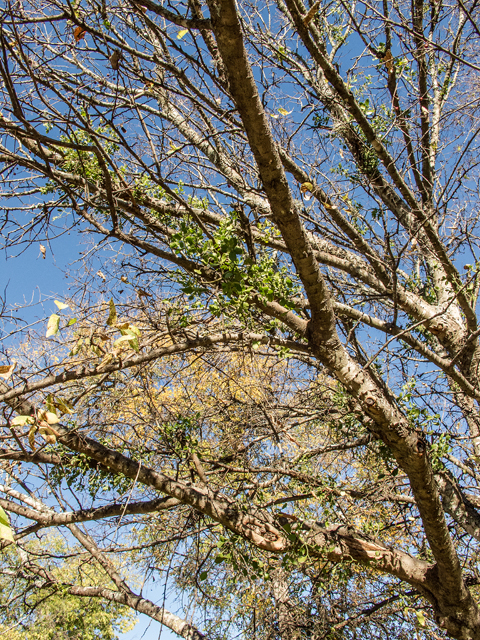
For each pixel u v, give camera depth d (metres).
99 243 4.33
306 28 4.46
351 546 4.66
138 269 4.32
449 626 4.59
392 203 6.19
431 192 5.94
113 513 4.57
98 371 3.56
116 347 3.12
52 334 2.82
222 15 2.90
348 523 4.81
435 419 5.26
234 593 5.91
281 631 5.58
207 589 5.93
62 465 4.75
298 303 4.40
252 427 5.75
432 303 6.37
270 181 3.52
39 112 3.50
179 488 4.48
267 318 4.56
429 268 6.68
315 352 4.23
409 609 4.95
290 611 5.66
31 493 4.55
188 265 3.98
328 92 6.03
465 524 5.52
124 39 4.63
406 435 4.05
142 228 4.57
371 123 6.00
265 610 5.76
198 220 3.89
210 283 3.85
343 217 5.18
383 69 6.17
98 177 4.46
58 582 6.31
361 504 5.39
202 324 4.41
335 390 5.59
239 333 4.35
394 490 6.05
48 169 3.62
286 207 3.61
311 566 5.42
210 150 5.36
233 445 5.84
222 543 4.67
